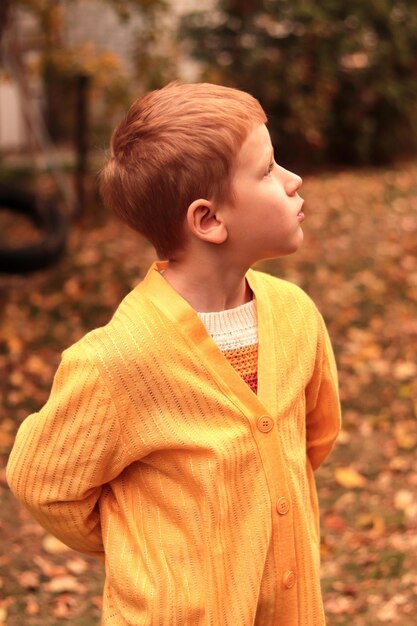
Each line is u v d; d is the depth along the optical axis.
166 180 1.59
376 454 4.63
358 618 3.25
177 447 1.61
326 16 11.16
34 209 7.97
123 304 1.69
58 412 1.62
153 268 1.70
